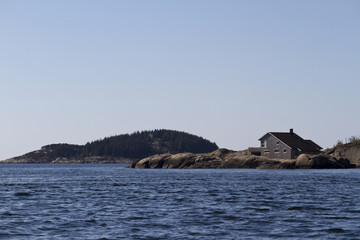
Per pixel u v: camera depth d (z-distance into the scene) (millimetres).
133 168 163000
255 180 74312
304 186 60188
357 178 78188
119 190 55250
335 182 67812
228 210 35031
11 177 98438
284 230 26641
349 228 27203
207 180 75562
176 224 28578
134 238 24469
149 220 30141
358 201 41344
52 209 35875
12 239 24078
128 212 33969
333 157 125562
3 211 34500
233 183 67250
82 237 24688
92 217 31438
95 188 59156
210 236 24953
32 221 29672
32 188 59750
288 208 36344
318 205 38375
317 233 25750
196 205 38406
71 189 57531
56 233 25719
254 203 39906
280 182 68812
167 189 56312
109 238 24453
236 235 25234
